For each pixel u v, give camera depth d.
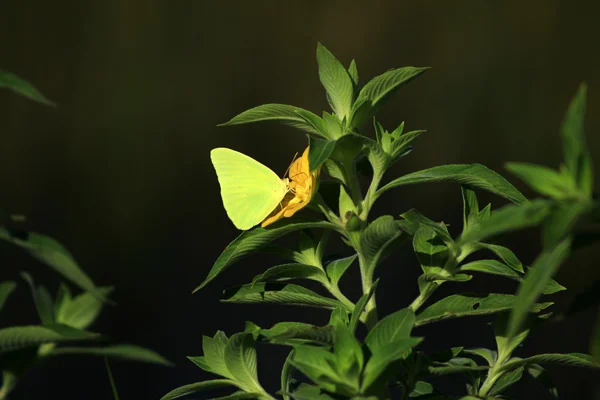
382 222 1.44
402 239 1.46
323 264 1.48
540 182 1.38
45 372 2.87
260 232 1.46
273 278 1.47
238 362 1.46
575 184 1.38
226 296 1.46
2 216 1.42
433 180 1.45
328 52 1.46
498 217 1.38
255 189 1.50
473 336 2.91
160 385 2.88
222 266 1.45
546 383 1.47
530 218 1.38
